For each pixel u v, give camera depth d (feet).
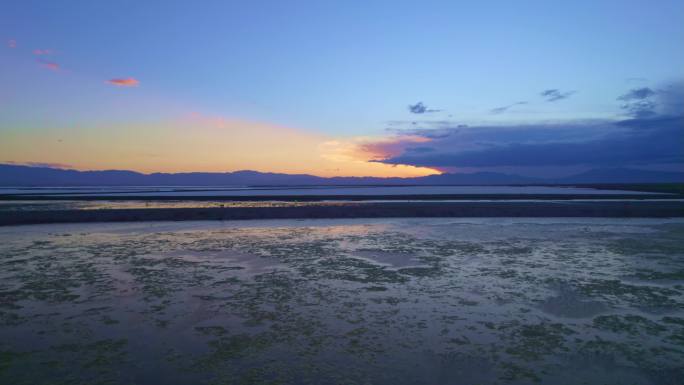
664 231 55.36
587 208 76.38
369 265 34.47
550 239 48.39
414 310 22.91
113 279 29.66
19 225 64.13
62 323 20.79
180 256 38.42
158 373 15.48
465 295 25.82
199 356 16.96
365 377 15.19
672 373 15.52
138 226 62.75
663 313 22.47
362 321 21.16
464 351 17.51
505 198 129.80
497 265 34.37
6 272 31.86
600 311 22.79
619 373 15.55
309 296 25.52
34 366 16.01
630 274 31.19
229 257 37.91
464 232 54.95
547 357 16.94
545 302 24.38
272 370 15.71
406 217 75.66
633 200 116.26
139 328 20.13
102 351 17.46
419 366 16.11
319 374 15.40
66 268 33.27
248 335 19.25
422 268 33.30
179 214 72.28
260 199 129.29
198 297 25.29
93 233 54.70
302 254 39.37
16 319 21.39
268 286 27.84
